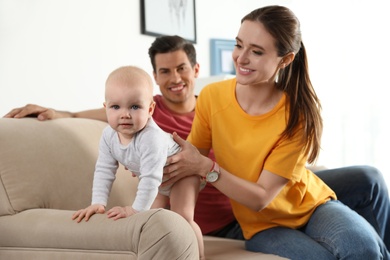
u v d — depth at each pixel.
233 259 1.73
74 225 1.51
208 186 2.15
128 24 3.34
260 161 1.85
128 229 1.42
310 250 1.74
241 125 1.89
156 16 3.53
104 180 1.65
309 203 1.93
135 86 1.55
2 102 2.62
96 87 3.14
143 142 1.58
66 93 2.95
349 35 4.71
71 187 1.84
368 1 4.63
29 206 1.70
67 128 1.95
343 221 1.78
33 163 1.78
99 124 2.14
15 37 2.68
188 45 2.29
